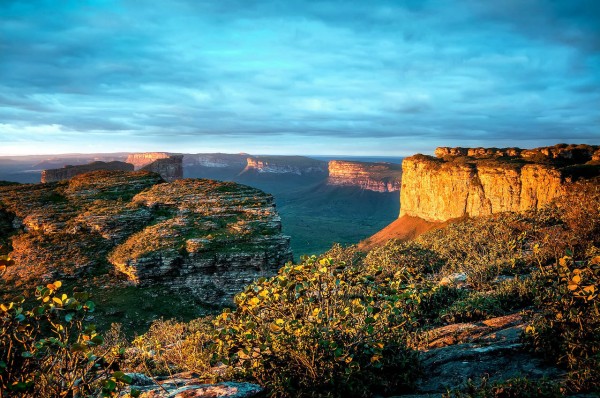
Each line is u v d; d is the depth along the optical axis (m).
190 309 60.44
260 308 8.79
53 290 6.09
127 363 10.61
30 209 80.38
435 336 10.76
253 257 66.62
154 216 80.69
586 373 6.46
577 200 26.42
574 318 8.03
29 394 5.66
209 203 83.50
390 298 8.43
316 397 7.02
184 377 9.17
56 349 6.05
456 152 187.38
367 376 7.53
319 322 7.85
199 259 64.94
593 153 140.75
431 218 170.12
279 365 7.68
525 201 128.25
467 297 14.05
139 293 60.81
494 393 6.50
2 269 5.83
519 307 12.79
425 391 7.55
